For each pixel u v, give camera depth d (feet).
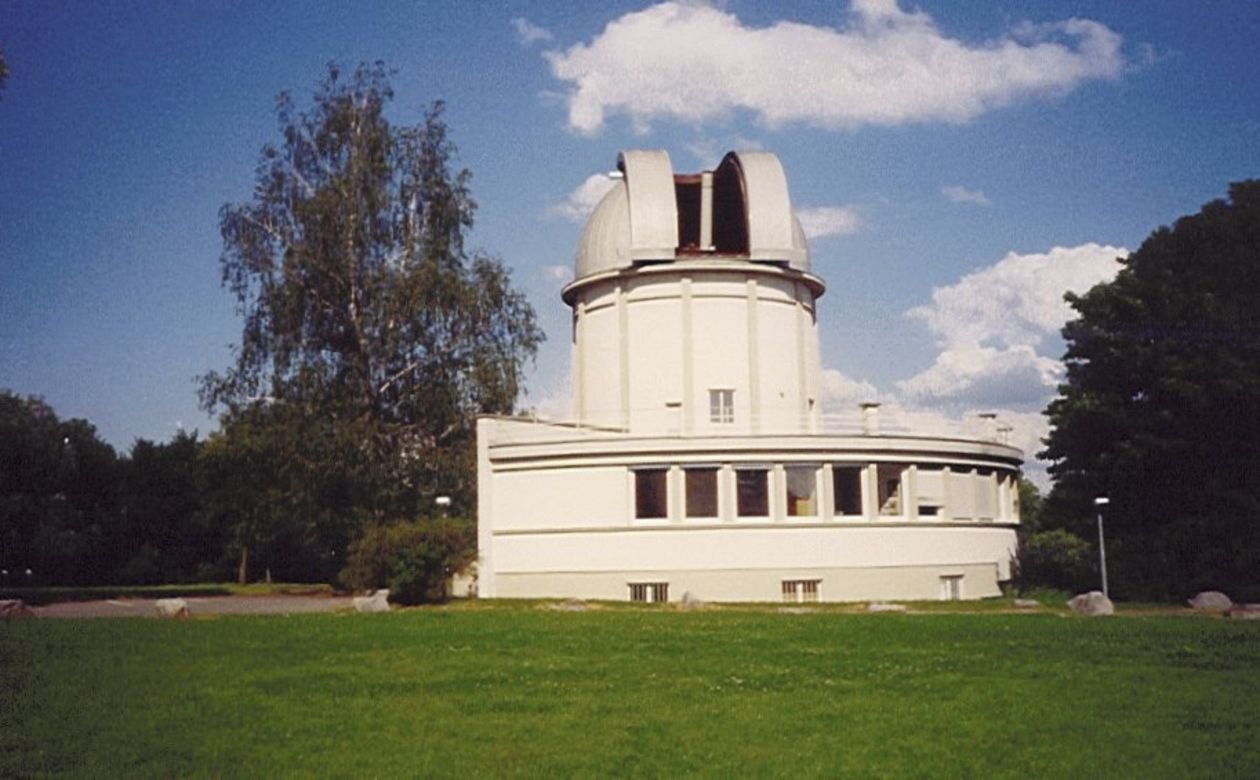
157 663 63.87
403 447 149.69
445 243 155.43
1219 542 120.16
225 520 224.33
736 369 138.72
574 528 119.75
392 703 52.44
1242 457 125.29
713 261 138.62
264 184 151.43
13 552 194.59
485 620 88.07
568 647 70.64
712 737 45.44
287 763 41.70
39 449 198.49
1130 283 134.92
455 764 41.42
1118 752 42.60
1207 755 42.06
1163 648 68.59
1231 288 134.92
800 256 146.30
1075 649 68.49
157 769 40.86
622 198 145.79
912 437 120.98
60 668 61.82
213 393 147.33
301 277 147.74
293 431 142.00
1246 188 145.07
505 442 125.80
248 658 65.92
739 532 116.26
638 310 140.87
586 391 145.89
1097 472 132.77
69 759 42.24
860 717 48.93
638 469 118.42
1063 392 137.80
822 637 75.46
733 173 148.25
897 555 119.14
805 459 117.19
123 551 220.43
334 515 151.94
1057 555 137.28
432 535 120.88
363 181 151.43
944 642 72.33
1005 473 134.72
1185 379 122.93
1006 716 48.91
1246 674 59.21
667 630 80.02
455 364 152.05
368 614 95.71
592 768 40.91
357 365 149.48
